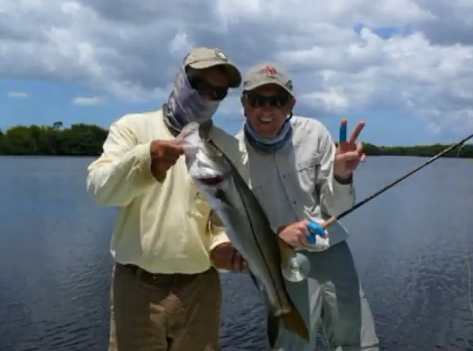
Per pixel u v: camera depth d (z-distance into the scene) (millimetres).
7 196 22969
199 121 1518
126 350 1484
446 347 5094
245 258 1428
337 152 1765
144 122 1501
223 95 1519
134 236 1456
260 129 1894
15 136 58719
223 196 1380
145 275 1476
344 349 2064
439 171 44031
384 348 5059
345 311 2041
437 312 6039
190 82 1483
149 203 1453
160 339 1479
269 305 1541
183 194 1470
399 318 5910
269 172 1954
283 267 1496
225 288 7164
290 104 1871
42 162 49438
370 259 9117
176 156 1348
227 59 1494
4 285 8031
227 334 5488
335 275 2041
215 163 1372
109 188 1365
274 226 1963
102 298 7355
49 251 10922
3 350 5391
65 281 8289
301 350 1992
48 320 6312
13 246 11445
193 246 1470
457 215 15633
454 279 7641
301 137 1995
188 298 1492
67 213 17375
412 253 9594
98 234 13133
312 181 1999
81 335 5840
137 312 1474
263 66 1839
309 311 2023
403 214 15867
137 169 1328
